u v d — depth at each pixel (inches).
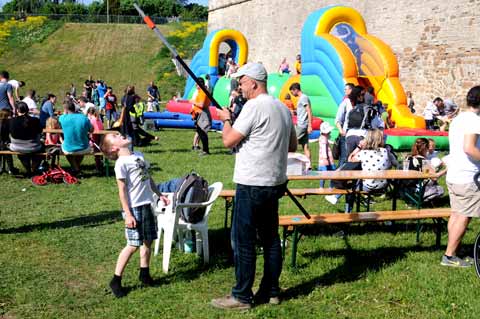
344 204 309.0
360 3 898.7
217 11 1539.1
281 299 183.8
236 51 905.5
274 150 168.1
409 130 531.8
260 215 172.9
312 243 239.5
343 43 588.1
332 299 183.6
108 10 2253.9
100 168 402.9
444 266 212.4
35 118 378.9
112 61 1572.3
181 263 217.0
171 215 208.8
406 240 246.8
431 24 747.4
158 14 2581.2
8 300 180.9
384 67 601.0
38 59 1582.2
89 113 450.6
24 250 229.5
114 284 185.8
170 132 669.3
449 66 717.9
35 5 2923.2
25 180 374.3
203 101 484.4
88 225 265.4
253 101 168.2
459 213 207.9
